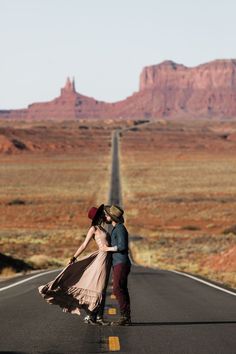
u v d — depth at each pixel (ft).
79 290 74.28
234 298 109.29
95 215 75.77
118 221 76.64
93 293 74.23
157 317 83.25
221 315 85.40
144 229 459.32
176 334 69.26
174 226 482.69
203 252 304.71
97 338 66.54
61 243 368.89
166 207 593.42
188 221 514.27
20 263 229.66
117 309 92.79
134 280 154.71
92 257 75.15
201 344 63.46
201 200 644.27
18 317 81.82
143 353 58.95
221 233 425.69
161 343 63.87
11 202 618.03
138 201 636.07
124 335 68.44
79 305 74.54
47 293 73.20
